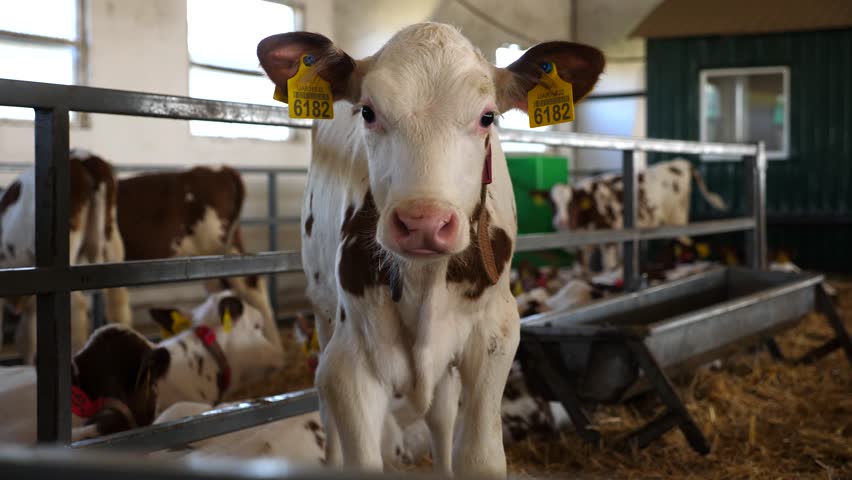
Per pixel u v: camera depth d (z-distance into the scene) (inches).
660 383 121.2
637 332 119.7
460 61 74.2
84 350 133.6
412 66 73.5
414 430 126.0
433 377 79.0
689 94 444.8
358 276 78.0
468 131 72.8
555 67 81.6
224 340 176.9
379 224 68.9
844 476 118.0
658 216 404.5
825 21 414.9
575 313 148.2
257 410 107.7
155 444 96.3
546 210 391.5
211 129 338.6
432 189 68.4
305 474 19.7
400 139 71.6
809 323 242.4
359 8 389.1
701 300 190.4
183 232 239.8
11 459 19.9
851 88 417.1
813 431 136.9
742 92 442.6
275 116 114.7
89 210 198.1
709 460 125.0
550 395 134.8
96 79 298.7
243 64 350.9
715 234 443.8
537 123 84.1
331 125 96.5
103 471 19.6
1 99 84.4
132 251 233.0
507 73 81.8
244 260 110.7
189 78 329.1
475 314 79.4
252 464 20.2
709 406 153.1
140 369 133.0
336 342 80.0
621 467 123.1
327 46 78.9
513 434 132.6
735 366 185.0
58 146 89.3
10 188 195.8
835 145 421.4
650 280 263.1
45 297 90.2
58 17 291.6
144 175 237.9
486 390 80.6
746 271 197.0
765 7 439.2
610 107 537.0
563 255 399.9
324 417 96.0
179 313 178.4
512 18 488.1
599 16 533.6
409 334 78.4
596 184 383.2
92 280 92.8
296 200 373.4
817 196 426.0
